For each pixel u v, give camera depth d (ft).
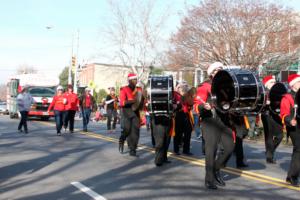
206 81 24.07
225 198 21.54
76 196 21.89
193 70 89.04
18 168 29.45
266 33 75.97
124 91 34.78
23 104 55.16
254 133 52.75
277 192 22.94
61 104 52.80
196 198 21.50
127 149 39.27
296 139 23.86
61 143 43.78
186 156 35.50
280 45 75.66
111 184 24.66
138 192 22.75
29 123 76.43
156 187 23.91
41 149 39.01
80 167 29.96
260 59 76.23
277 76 84.99
